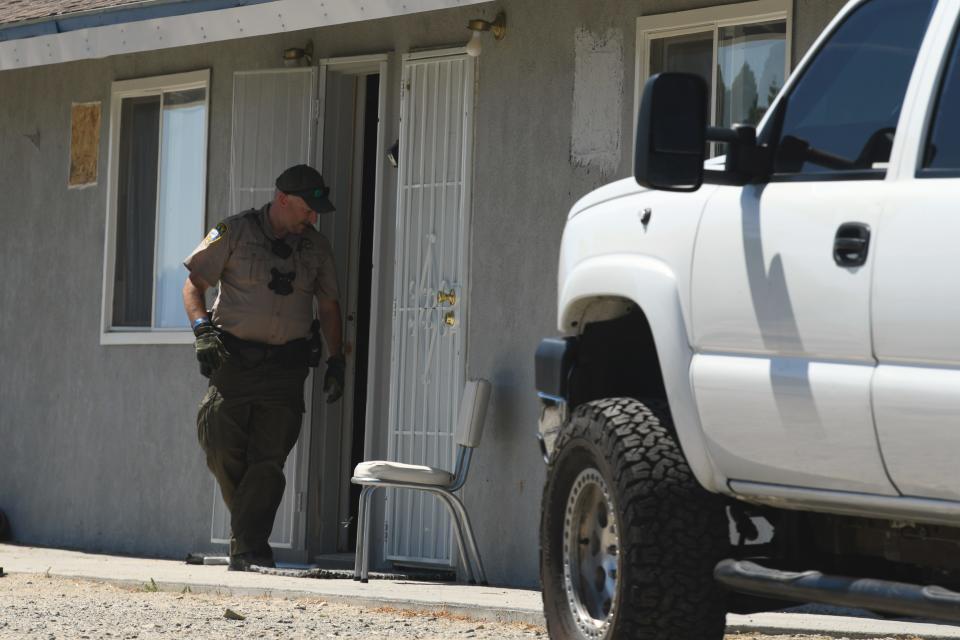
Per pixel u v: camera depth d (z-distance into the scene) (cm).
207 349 2816
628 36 2664
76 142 3603
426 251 2925
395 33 3023
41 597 2473
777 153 1474
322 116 3133
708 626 1544
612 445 1584
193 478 3319
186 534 3322
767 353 1429
